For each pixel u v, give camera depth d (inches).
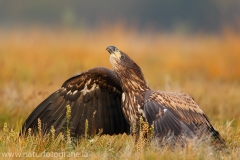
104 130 708.0
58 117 701.3
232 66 1407.5
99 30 1875.0
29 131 655.8
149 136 622.8
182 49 1825.8
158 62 1620.3
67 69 1385.3
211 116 869.8
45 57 1459.2
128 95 669.3
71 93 702.5
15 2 3846.0
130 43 1656.0
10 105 876.0
